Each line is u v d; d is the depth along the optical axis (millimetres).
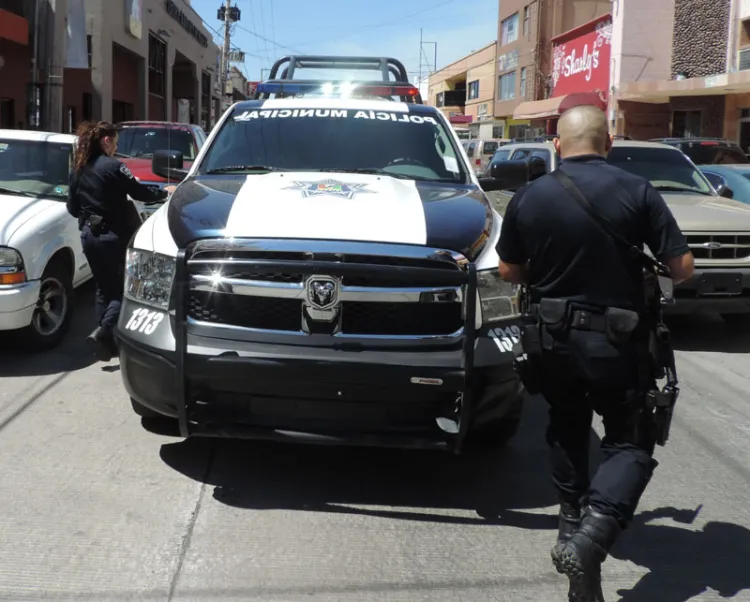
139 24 24922
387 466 4539
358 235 3861
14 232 5984
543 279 3221
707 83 24406
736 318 8336
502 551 3625
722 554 3668
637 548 3709
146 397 4039
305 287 3727
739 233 7055
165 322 3930
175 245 3994
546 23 42750
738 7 26641
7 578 3254
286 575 3359
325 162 5371
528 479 4422
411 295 3764
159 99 30438
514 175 5500
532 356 3238
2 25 16484
